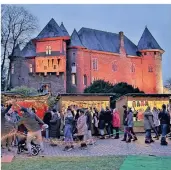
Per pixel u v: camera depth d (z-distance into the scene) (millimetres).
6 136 14484
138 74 61719
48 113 19109
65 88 57188
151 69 60969
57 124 18781
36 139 14070
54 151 15125
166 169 10305
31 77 53562
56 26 58469
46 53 56938
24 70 52000
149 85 61281
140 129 24250
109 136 21375
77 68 58750
